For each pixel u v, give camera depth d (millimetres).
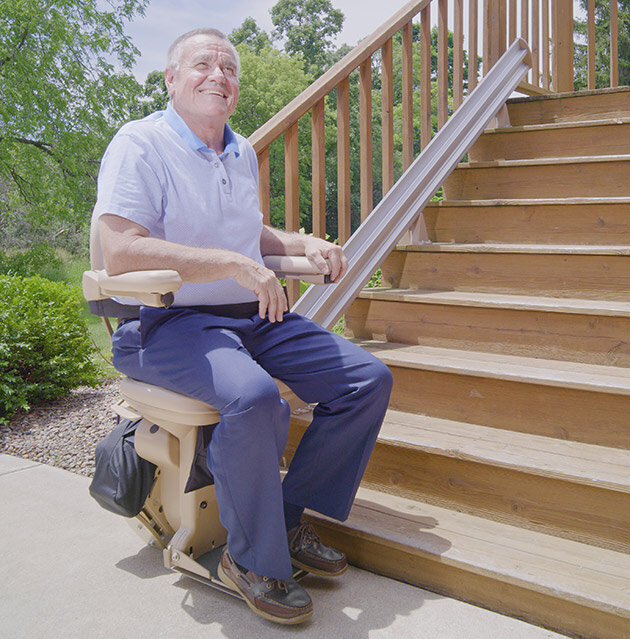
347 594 1663
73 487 2469
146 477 1764
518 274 2469
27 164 17172
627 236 2502
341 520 1698
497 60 3539
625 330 2057
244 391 1441
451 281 2643
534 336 2225
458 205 2895
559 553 1628
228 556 1597
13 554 1907
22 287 4254
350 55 2697
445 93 3168
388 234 2742
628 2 22812
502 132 3277
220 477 1489
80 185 17484
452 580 1644
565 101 3383
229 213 1731
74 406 3932
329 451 1658
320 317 2463
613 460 1755
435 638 1467
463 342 2381
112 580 1752
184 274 1500
